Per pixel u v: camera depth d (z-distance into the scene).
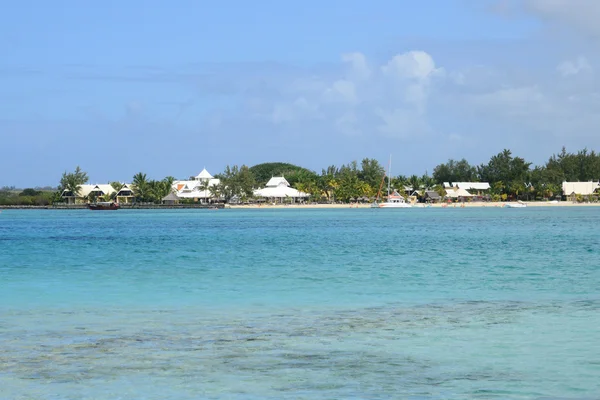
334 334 25.33
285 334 25.38
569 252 63.66
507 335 24.97
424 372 20.12
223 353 22.39
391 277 44.03
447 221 149.00
